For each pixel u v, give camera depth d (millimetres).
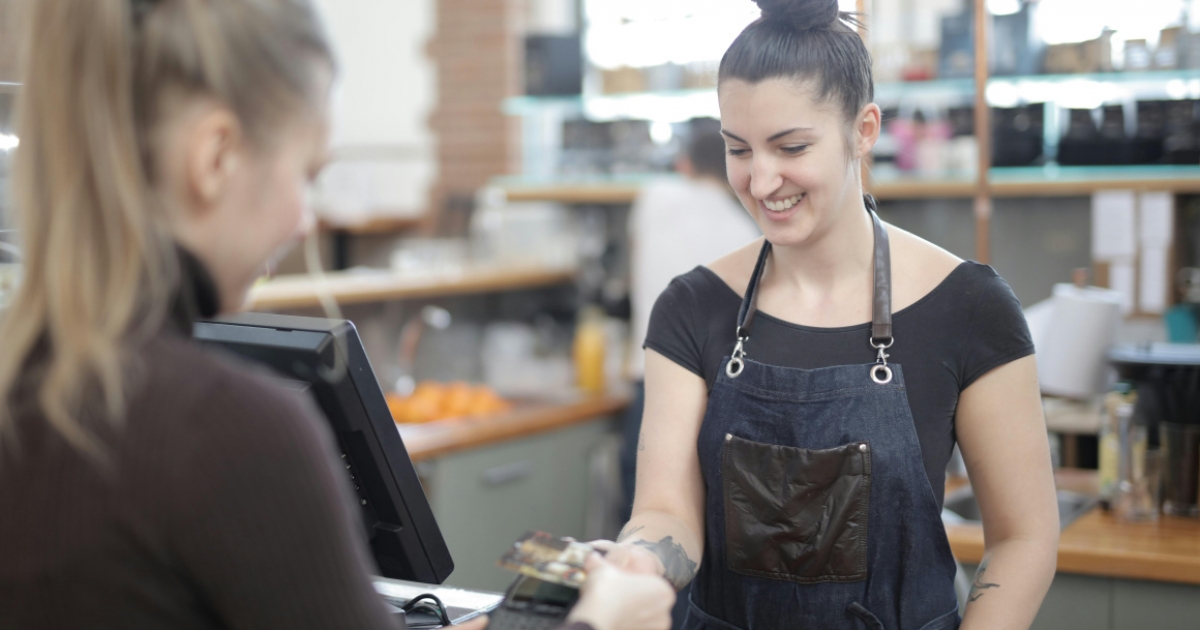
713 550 1413
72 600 746
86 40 768
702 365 1454
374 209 6406
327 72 859
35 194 783
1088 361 2561
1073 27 3000
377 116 7270
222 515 745
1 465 761
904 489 1318
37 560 745
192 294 829
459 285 4445
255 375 808
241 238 842
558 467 3713
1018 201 3283
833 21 1305
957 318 1339
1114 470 2258
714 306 1463
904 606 1334
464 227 5566
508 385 4242
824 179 1294
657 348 1478
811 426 1342
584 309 4828
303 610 773
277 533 760
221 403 762
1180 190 2910
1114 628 2027
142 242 775
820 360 1370
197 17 783
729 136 1323
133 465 742
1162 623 1986
